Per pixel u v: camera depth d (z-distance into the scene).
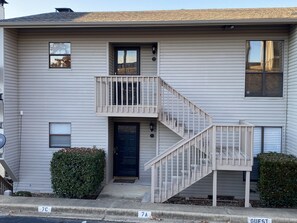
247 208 7.64
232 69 9.92
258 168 9.12
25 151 10.52
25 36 10.38
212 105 10.02
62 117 10.41
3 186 10.60
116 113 9.30
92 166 8.92
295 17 8.88
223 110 10.00
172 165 9.29
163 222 6.88
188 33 10.00
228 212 7.19
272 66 9.85
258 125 9.93
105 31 10.18
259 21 8.89
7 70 9.67
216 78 9.98
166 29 10.05
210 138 8.31
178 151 8.34
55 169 9.11
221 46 9.92
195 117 9.93
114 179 10.87
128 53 10.76
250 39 9.80
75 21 9.48
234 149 8.83
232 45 9.88
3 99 9.45
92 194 9.19
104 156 10.16
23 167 10.53
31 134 10.49
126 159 11.05
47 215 7.20
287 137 9.77
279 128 9.92
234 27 9.72
